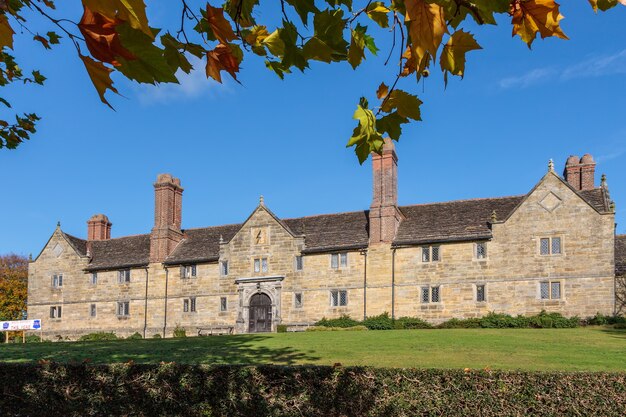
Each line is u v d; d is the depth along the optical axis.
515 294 37.62
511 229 38.41
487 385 12.56
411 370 12.94
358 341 26.77
